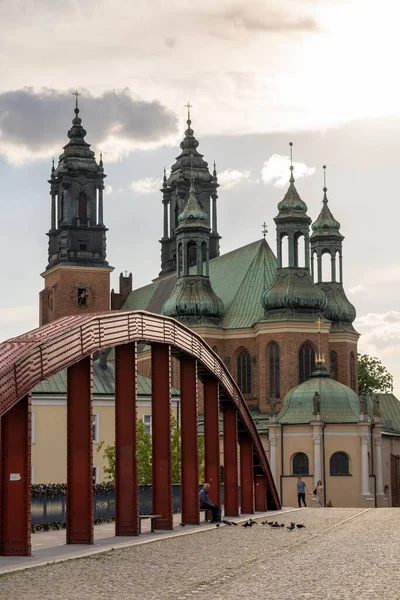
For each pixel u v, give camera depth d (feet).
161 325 213.46
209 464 258.16
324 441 605.31
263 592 112.78
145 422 535.19
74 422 183.21
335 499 601.21
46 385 471.62
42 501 231.09
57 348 165.17
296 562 145.79
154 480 219.61
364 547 170.50
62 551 167.63
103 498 263.08
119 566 143.23
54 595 112.37
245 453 299.17
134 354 203.92
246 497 297.53
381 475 615.98
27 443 161.99
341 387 621.72
